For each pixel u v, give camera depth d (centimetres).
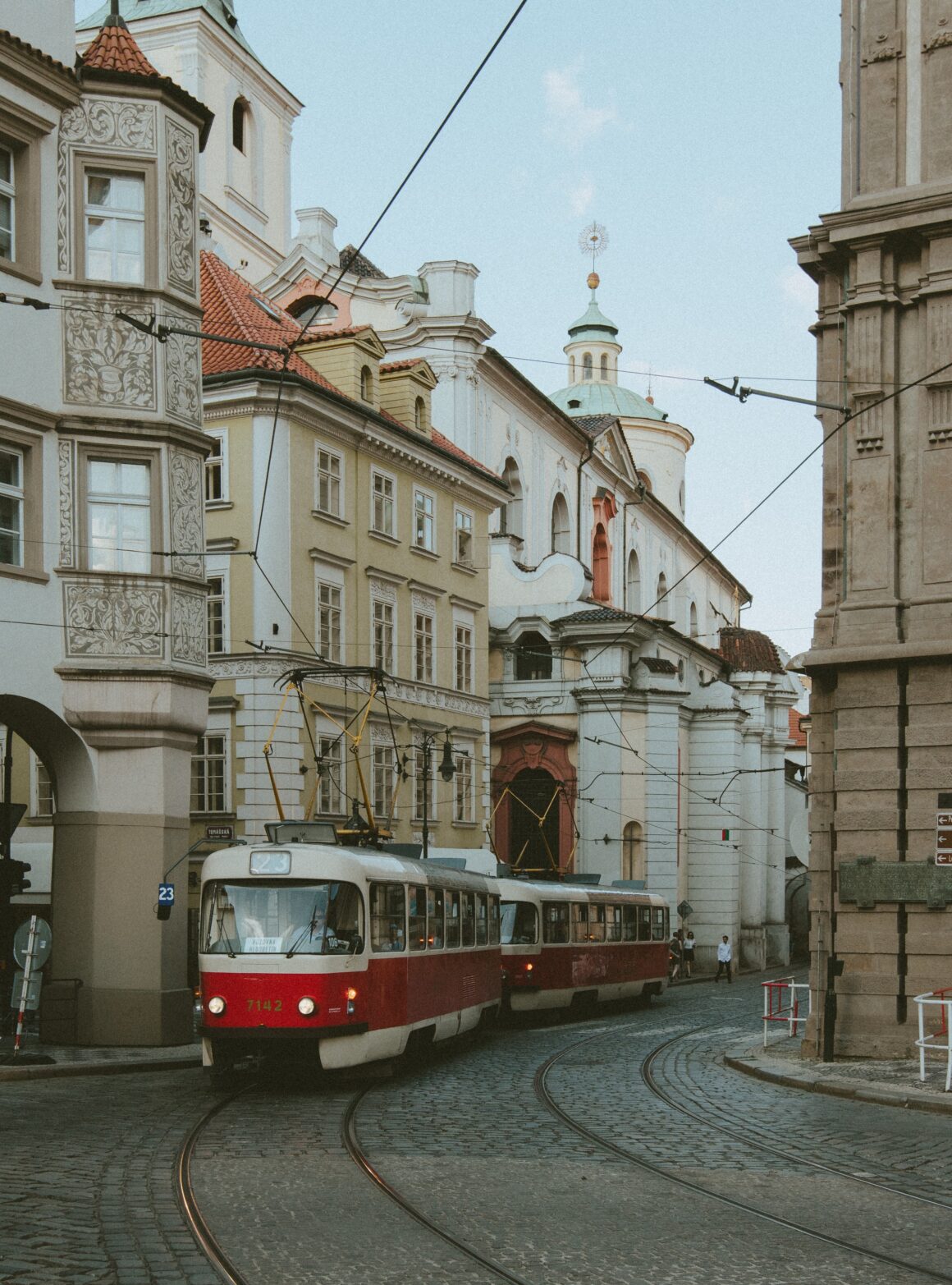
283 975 1798
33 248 2388
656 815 5203
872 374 2189
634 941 3784
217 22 5394
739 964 6294
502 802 5262
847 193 2230
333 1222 1021
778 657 7188
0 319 2322
